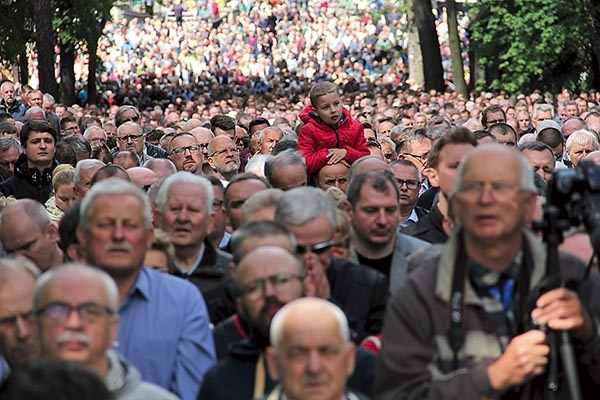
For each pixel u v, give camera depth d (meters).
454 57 104.31
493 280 13.29
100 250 15.80
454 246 13.38
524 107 55.56
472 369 12.93
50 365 10.83
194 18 167.00
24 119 49.75
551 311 12.94
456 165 20.69
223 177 35.25
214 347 16.33
